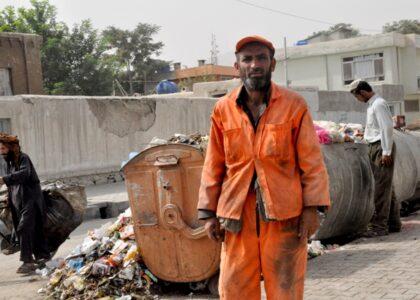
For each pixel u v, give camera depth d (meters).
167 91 34.28
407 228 8.67
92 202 13.51
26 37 30.33
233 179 3.52
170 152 5.75
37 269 7.33
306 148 3.47
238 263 3.52
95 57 53.94
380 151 7.95
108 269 6.04
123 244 6.26
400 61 46.44
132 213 5.95
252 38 3.47
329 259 6.91
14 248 7.73
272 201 3.39
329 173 7.39
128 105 19.61
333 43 46.72
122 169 5.96
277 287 3.46
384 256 6.82
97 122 18.66
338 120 31.83
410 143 9.92
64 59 52.16
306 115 3.51
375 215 8.26
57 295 6.08
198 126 22.44
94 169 18.50
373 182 8.18
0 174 15.21
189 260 5.79
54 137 17.36
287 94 3.52
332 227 7.62
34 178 7.37
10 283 6.86
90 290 5.91
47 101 17.20
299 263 3.50
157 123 20.59
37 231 7.43
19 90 30.02
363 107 34.41
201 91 29.84
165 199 5.78
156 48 70.56
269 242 3.46
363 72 46.34
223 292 3.58
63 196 7.68
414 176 9.48
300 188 3.48
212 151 3.67
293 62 48.72
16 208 7.33
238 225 3.48
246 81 3.50
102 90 52.84
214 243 5.69
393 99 39.84
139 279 5.96
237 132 3.49
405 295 5.29
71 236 10.30
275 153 3.42
